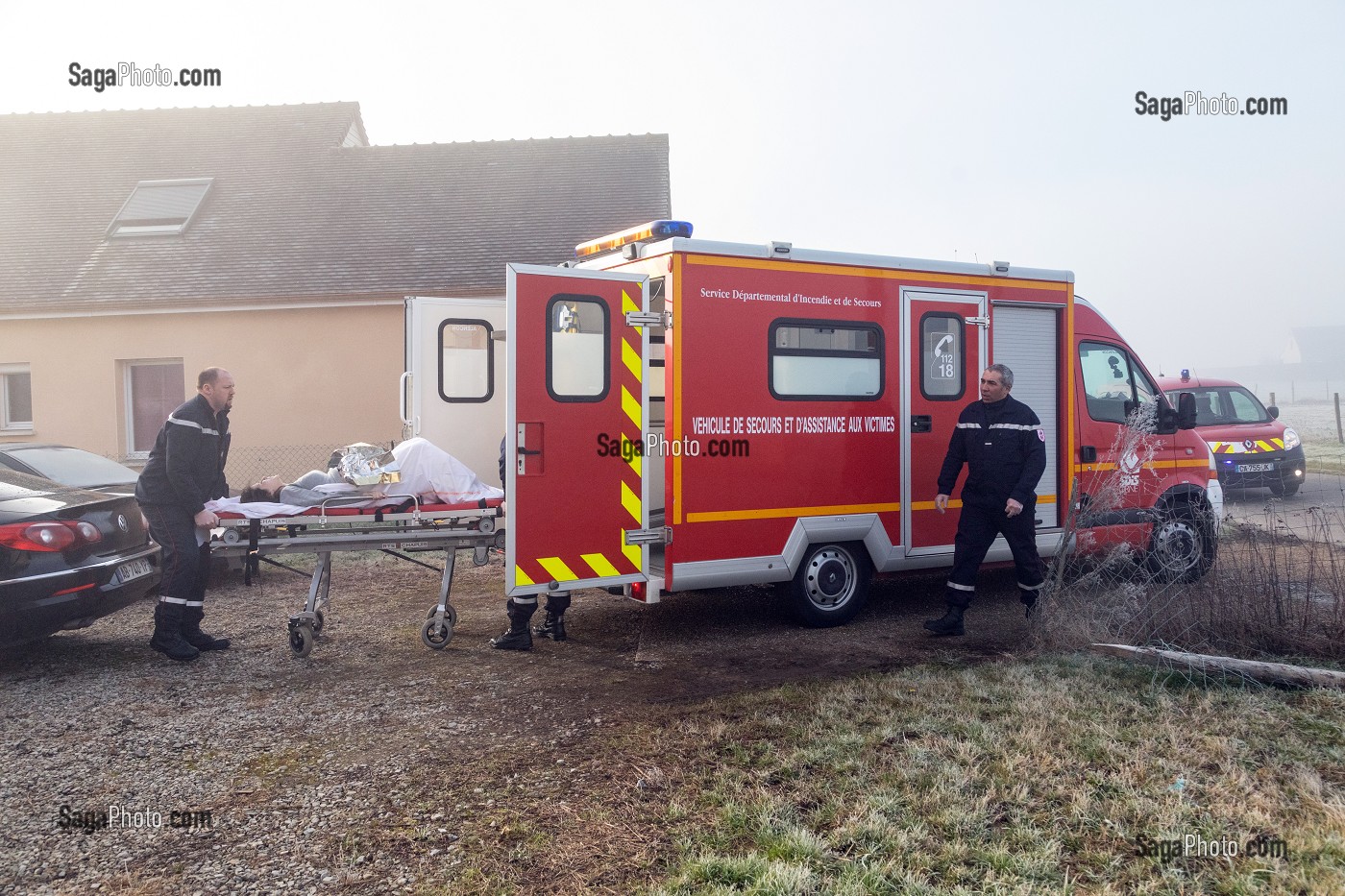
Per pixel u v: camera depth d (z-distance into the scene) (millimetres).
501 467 6715
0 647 5164
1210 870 2893
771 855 3020
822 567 6098
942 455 6379
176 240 14648
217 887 2971
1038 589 5727
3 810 3572
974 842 3084
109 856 3191
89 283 13766
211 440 5508
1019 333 6711
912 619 6375
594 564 5391
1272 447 11594
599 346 5391
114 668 5441
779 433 5801
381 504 5312
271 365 13531
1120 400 7113
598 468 5391
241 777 3830
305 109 17578
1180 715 4168
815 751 3877
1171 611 5324
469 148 16859
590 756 3949
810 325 5883
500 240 14391
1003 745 3877
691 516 5559
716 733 4125
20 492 5613
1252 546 5984
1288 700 4340
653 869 3008
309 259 14062
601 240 6219
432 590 7703
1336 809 3232
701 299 5555
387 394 13477
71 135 17109
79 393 13688
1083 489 6820
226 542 5109
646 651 5645
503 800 3547
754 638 5930
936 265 6309
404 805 3529
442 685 5020
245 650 5828
